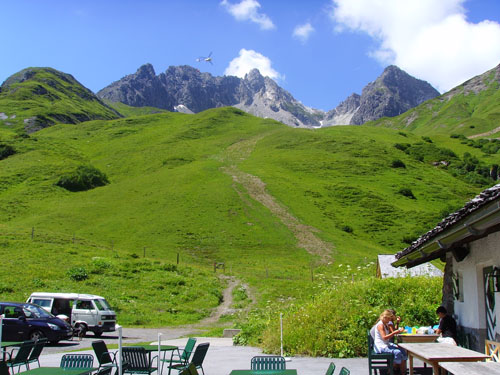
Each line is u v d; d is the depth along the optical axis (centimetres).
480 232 890
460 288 1366
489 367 687
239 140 15738
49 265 4828
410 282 1900
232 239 7581
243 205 9150
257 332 2067
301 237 7825
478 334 1186
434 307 1728
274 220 8519
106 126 17962
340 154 13588
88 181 10812
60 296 2698
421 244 1223
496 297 1077
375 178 11706
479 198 794
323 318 1706
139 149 14338
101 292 4191
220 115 19112
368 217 9144
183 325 3494
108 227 7962
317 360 1498
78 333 2570
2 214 8519
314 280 5522
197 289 4766
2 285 3953
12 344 1230
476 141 19112
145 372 1019
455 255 1288
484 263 1171
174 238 7512
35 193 9906
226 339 2362
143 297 4275
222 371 1335
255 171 11588
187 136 15925
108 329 2664
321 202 9725
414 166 13300
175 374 1302
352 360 1487
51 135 16512
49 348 2091
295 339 1652
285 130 16862
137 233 7688
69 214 8588
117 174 11938
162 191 9969
